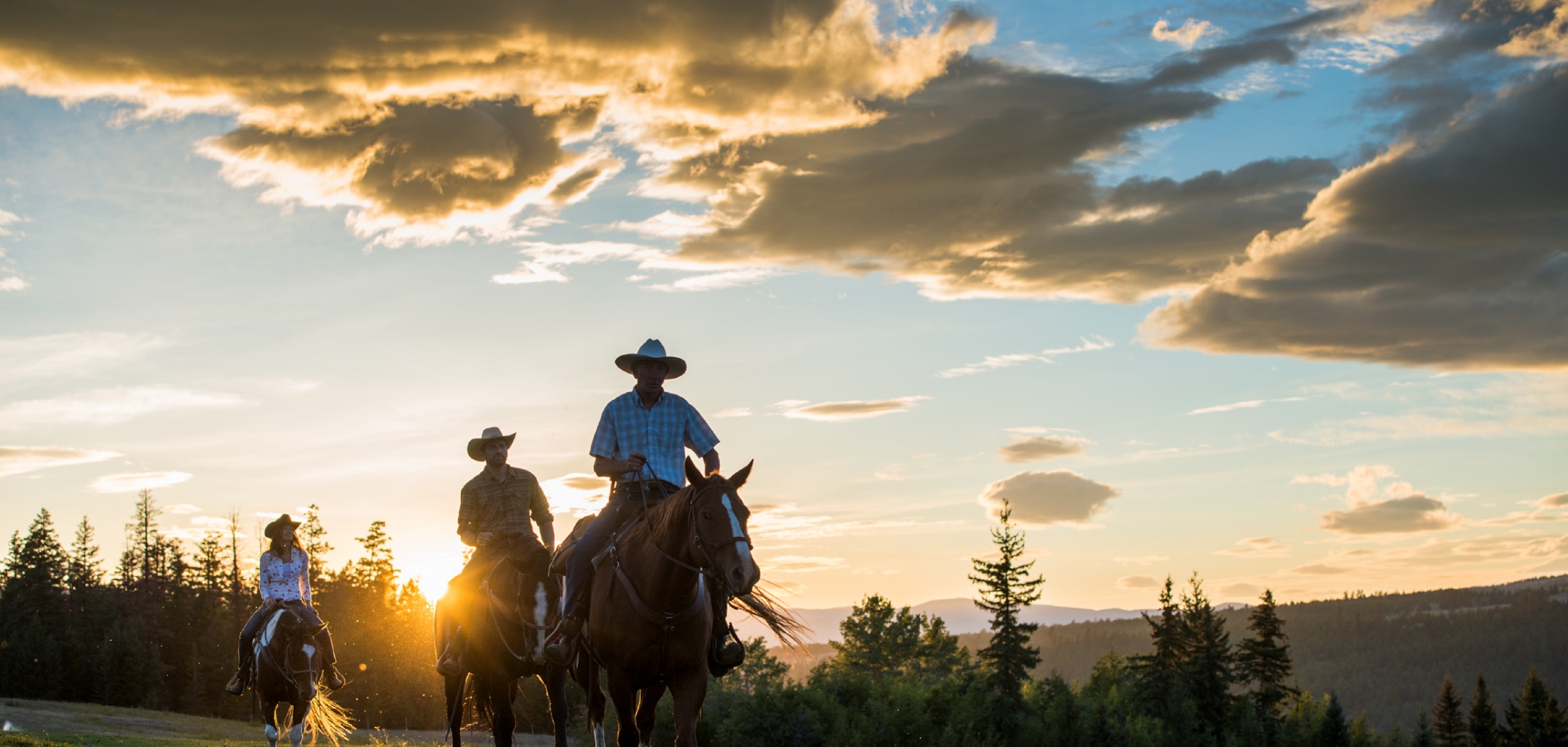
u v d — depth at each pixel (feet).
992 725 240.53
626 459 28.53
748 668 235.81
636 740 27.14
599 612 27.37
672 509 25.73
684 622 26.18
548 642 28.58
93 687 278.87
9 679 268.41
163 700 291.17
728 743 208.64
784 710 212.23
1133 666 319.47
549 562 33.35
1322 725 363.76
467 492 34.83
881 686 244.83
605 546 28.35
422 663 334.85
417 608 356.59
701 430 29.58
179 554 406.21
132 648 287.69
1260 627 342.85
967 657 323.37
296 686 42.06
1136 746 259.60
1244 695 319.68
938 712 247.91
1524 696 522.06
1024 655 250.16
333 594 357.00
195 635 337.72
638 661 26.58
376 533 359.05
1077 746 244.22
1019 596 253.24
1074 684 337.93
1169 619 312.91
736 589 23.61
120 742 75.72
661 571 25.67
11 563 347.15
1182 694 302.04
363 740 102.32
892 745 221.46
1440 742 531.50
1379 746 416.05
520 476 35.19
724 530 24.25
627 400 29.09
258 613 44.27
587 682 31.04
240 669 43.88
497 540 34.12
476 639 33.63
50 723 139.54
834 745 210.18
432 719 331.36
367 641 330.34
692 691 26.61
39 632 289.53
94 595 349.20
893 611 319.06
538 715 203.10
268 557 44.37
